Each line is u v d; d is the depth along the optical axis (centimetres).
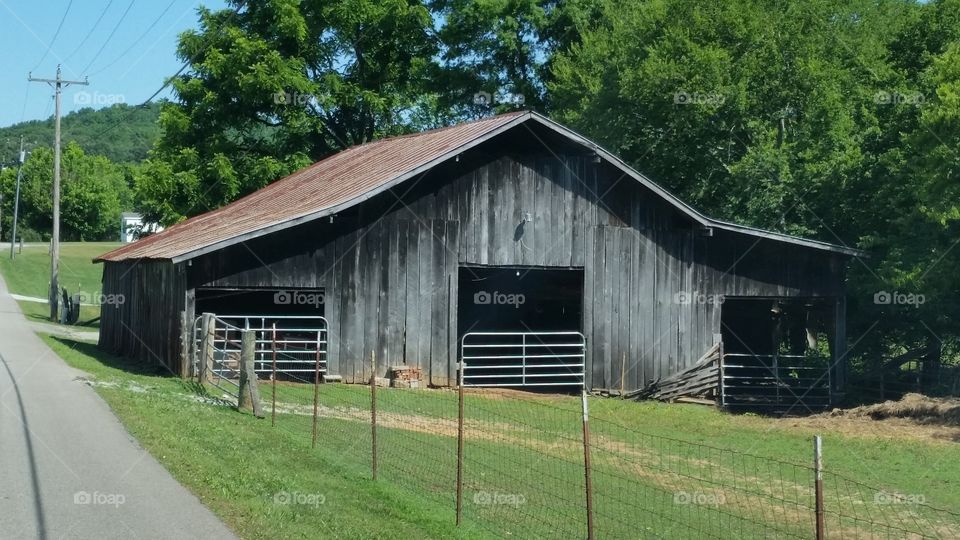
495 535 957
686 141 3675
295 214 2388
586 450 852
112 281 3278
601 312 2694
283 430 1534
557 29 4822
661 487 1248
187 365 2227
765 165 3303
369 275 2483
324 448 1392
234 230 2433
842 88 3578
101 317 3400
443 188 2559
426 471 1268
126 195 11988
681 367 2748
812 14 3534
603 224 2705
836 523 1120
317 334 2350
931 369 2984
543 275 2995
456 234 2566
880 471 1538
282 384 2291
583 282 2681
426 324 2530
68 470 1098
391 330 2498
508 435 1623
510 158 2622
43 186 10856
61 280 6812
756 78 3516
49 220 11050
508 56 4900
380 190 2383
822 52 3584
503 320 3272
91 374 2097
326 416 1755
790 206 3312
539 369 3038
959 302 2755
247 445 1340
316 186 2989
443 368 2536
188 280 2273
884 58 3619
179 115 4400
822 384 2881
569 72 4316
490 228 2595
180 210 4375
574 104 4300
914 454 1716
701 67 3459
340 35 4766
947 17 3241
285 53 4572
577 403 2370
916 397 2328
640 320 2723
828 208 3234
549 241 2647
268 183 4422
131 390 1848
